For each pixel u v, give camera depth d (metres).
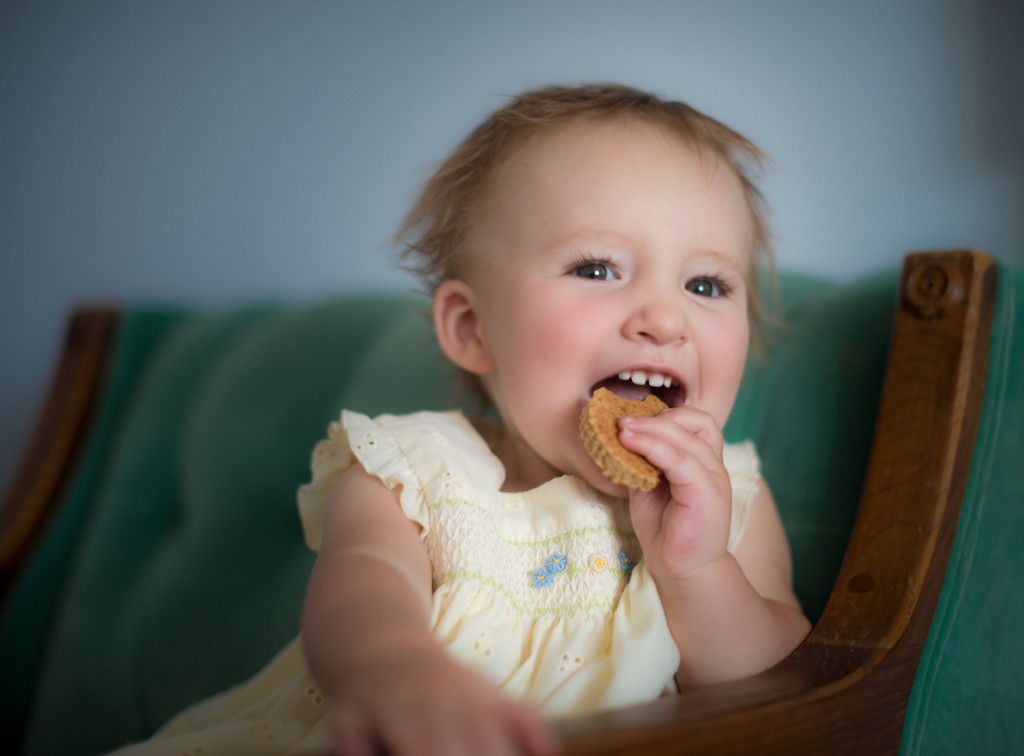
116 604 0.83
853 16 0.72
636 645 0.46
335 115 0.98
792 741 0.39
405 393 0.72
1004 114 0.68
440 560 0.48
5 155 1.25
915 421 0.49
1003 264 0.51
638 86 0.79
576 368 0.50
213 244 1.09
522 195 0.53
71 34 1.20
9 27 1.24
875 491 0.49
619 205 0.51
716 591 0.46
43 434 0.94
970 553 0.49
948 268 0.50
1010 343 0.50
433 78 0.91
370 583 0.41
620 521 0.51
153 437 0.89
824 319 0.59
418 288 0.75
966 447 0.49
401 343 0.75
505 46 0.86
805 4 0.73
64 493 0.92
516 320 0.52
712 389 0.51
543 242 0.51
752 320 0.61
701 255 0.51
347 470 0.53
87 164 1.19
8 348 1.24
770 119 0.74
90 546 0.87
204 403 0.86
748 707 0.38
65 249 1.21
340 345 0.79
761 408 0.60
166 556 0.82
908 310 0.51
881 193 0.71
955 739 0.48
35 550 0.88
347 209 0.98
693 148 0.53
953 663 0.48
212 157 1.09
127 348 0.97
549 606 0.49
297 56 1.01
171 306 1.02
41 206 1.22
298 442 0.77
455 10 0.89
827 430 0.57
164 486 0.87
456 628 0.47
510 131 0.56
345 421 0.52
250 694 0.56
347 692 0.32
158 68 1.13
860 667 0.44
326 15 0.99
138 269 1.15
